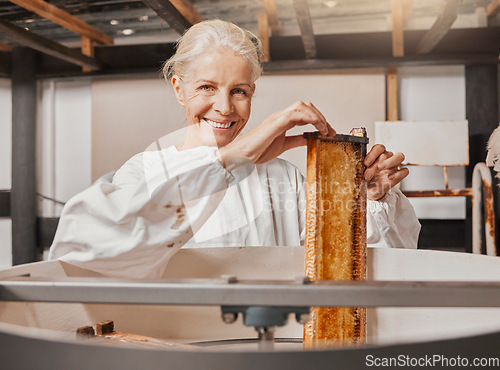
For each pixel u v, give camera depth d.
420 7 3.22
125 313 0.82
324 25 3.55
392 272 0.86
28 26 3.51
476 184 2.71
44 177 3.96
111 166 3.72
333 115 3.43
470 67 3.26
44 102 3.96
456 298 0.44
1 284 0.48
